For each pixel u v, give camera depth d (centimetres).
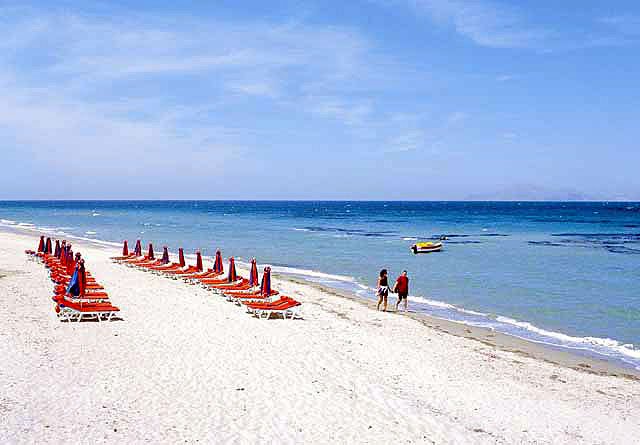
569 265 3322
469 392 1063
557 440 859
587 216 12069
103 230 6159
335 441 788
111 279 2192
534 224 8606
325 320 1653
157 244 4456
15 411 820
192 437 770
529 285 2566
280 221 9325
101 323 1422
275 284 2394
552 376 1212
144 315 1547
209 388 979
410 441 807
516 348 1463
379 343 1398
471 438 838
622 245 4778
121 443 737
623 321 1836
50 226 6800
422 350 1360
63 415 819
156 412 854
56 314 1484
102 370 1040
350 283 2591
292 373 1095
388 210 17612
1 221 7956
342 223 8800
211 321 1516
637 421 957
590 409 1009
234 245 4497
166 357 1150
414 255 3872
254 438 780
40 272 2259
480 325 1744
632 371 1291
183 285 2139
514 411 975
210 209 18038
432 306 2053
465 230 7025
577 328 1734
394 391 1033
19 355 1089
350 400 964
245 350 1239
